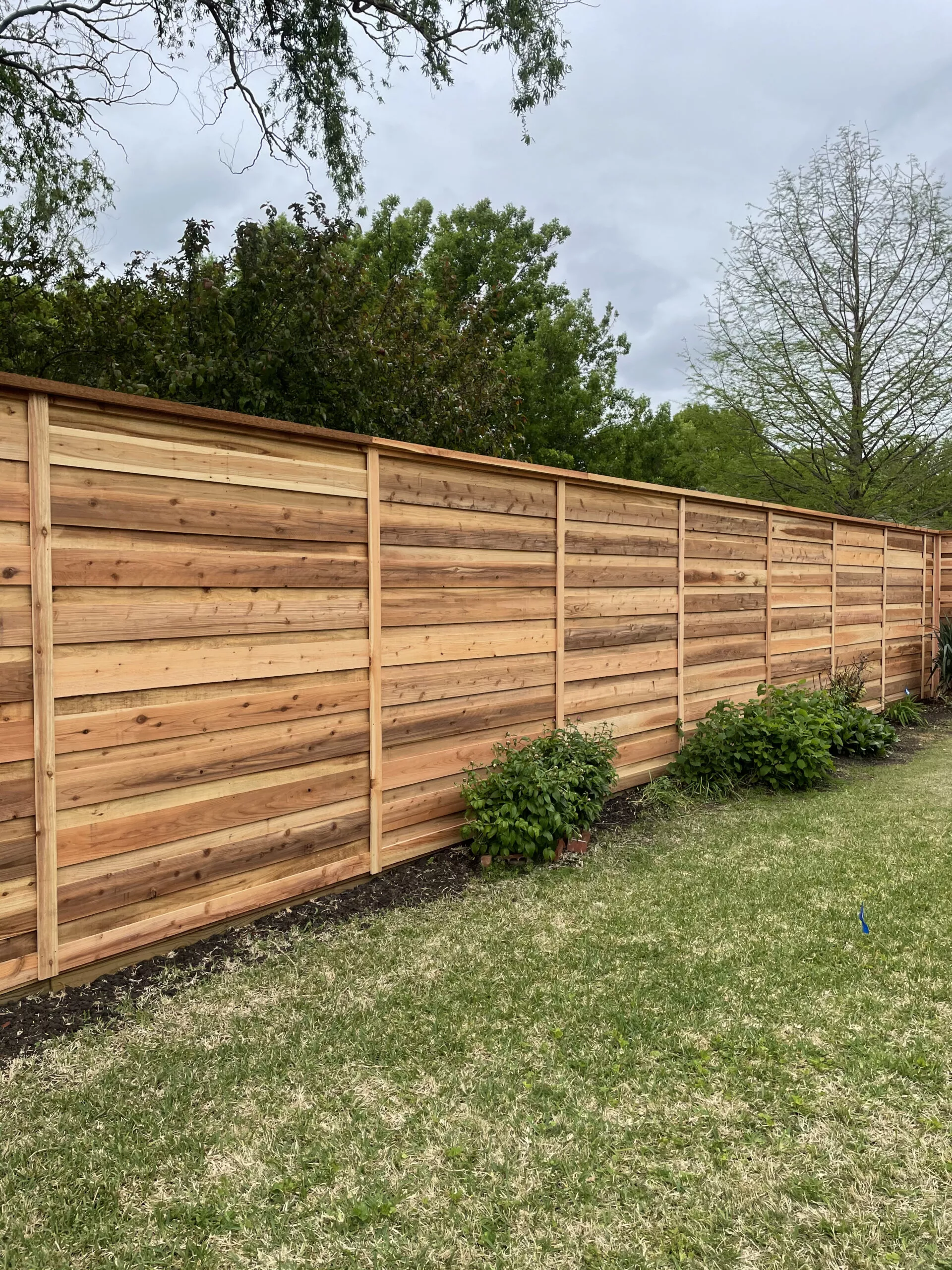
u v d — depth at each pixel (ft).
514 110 29.63
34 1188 7.38
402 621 15.20
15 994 10.32
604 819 19.10
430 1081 9.01
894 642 36.45
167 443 11.39
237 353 24.59
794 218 57.57
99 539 10.72
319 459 13.53
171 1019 10.23
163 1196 7.31
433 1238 6.87
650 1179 7.54
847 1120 8.34
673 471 60.80
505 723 17.56
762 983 11.19
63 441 10.29
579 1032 9.96
